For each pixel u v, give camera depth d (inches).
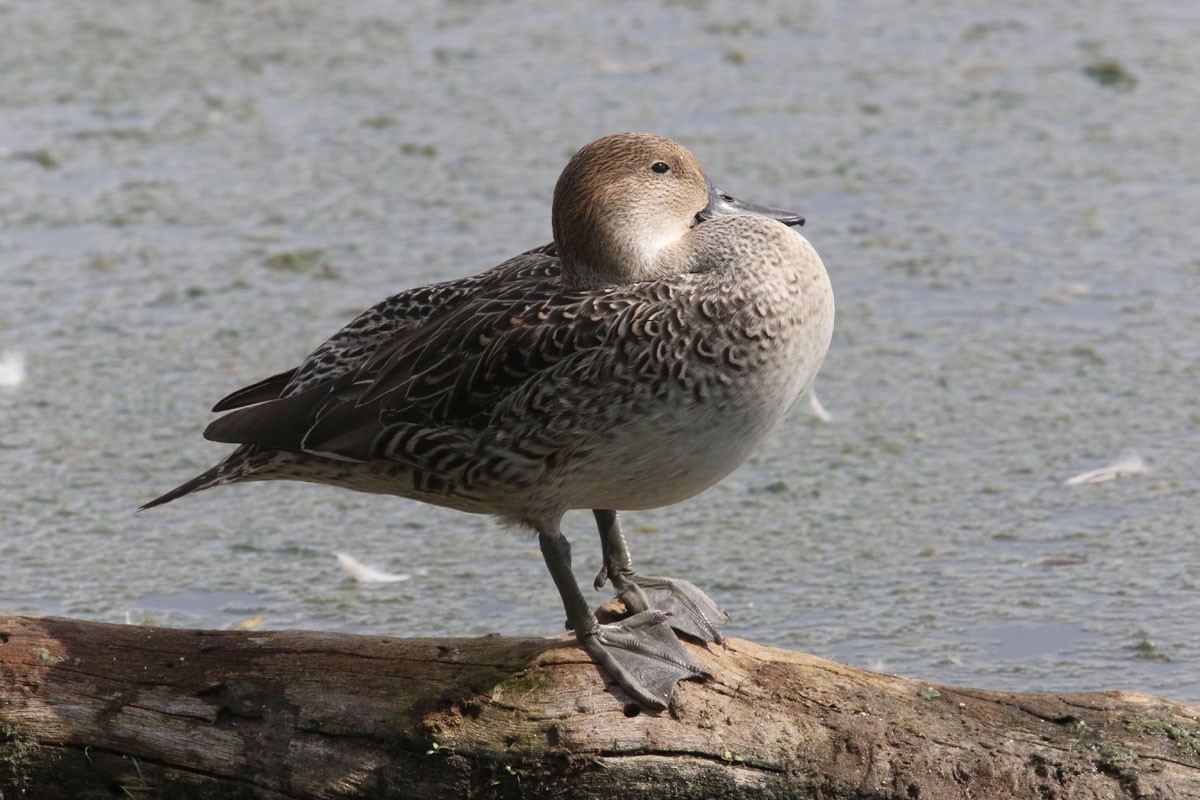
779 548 406.0
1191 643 356.8
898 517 418.0
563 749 278.2
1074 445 446.0
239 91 707.4
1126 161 623.2
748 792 279.7
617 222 293.4
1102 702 288.8
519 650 290.4
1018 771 276.8
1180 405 463.8
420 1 822.5
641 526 420.8
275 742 283.7
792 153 634.8
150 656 291.6
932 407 470.9
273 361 501.0
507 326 285.7
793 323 285.4
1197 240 560.4
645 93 696.4
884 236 570.3
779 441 460.1
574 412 280.2
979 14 786.8
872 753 279.6
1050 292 531.8
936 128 657.0
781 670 293.7
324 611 381.4
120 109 688.4
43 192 614.5
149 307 536.1
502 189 612.7
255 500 442.3
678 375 278.5
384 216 594.9
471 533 424.2
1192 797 272.4
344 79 719.7
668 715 282.5
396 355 294.2
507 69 727.7
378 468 296.5
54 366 500.4
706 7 802.8
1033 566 391.9
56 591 387.9
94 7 813.2
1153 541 399.9
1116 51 730.8
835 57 735.1
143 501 433.4
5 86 708.7
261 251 569.6
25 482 439.8
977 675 346.3
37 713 287.0
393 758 281.3
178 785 286.7
